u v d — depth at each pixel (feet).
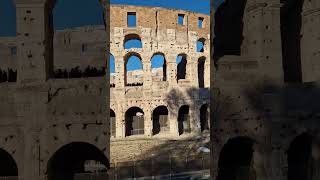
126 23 171.42
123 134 165.58
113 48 168.96
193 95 175.42
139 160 120.06
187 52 179.11
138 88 170.50
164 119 182.70
